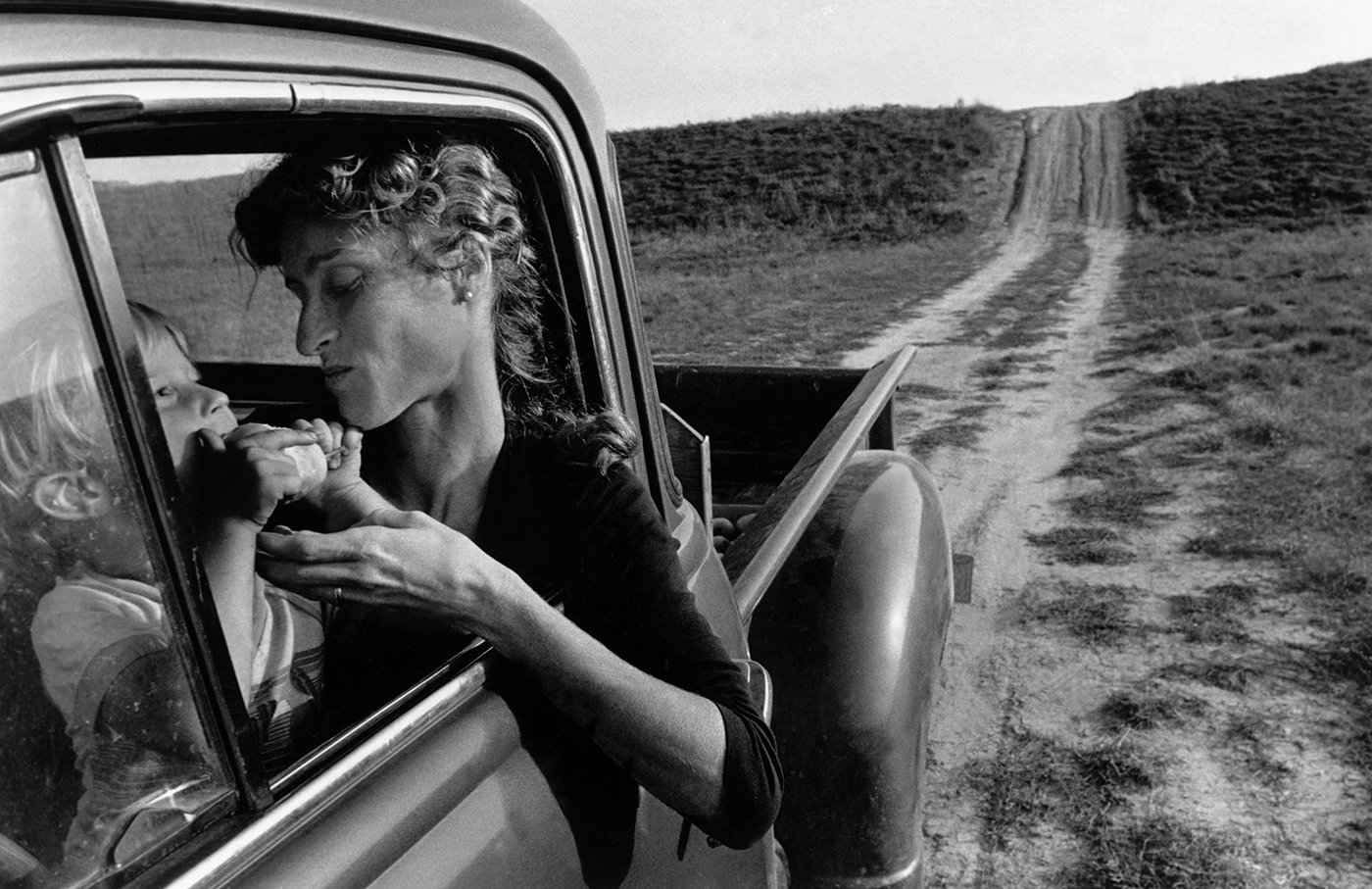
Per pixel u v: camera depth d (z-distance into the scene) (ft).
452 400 3.96
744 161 185.37
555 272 4.29
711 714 3.77
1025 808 12.04
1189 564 19.36
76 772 2.51
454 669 3.56
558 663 3.49
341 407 3.74
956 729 13.79
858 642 7.61
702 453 7.02
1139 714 13.80
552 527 4.19
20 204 2.30
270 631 3.55
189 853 2.58
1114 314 62.59
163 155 3.63
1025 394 37.58
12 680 2.41
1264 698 14.23
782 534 6.68
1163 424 30.78
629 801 4.10
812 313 69.26
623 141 200.23
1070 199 166.40
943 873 11.03
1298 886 10.60
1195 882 10.68
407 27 3.28
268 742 3.45
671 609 3.98
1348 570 17.97
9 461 2.38
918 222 155.63
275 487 3.10
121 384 2.49
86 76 2.38
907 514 8.59
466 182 3.70
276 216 3.64
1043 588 18.54
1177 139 183.11
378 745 3.11
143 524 2.56
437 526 3.47
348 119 3.16
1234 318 52.01
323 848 2.82
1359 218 130.72
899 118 205.16
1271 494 22.94
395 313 3.65
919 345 52.13
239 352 4.66
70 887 2.48
